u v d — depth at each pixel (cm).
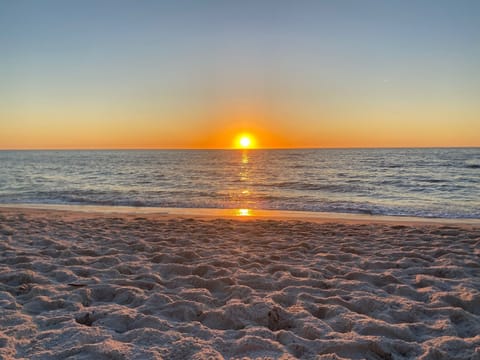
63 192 1808
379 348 268
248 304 346
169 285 420
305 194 1720
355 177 2555
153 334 285
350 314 327
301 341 278
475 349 260
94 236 691
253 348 265
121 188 2027
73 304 353
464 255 551
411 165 3794
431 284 421
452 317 327
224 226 829
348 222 936
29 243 622
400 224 900
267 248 608
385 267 500
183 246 622
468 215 1128
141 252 576
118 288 399
